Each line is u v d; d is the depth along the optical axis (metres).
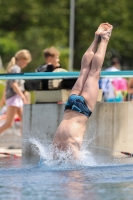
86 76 22.48
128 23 104.94
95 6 103.94
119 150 27.19
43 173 19.88
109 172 20.05
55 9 103.12
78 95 22.33
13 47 97.38
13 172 20.25
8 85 29.91
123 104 27.28
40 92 28.20
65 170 20.53
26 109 28.11
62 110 27.19
